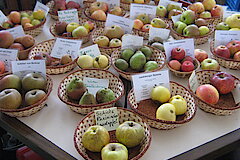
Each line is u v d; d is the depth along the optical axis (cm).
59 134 89
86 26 140
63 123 93
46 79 107
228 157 124
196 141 87
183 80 116
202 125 93
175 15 156
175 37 144
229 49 125
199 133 90
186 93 98
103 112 86
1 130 147
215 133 90
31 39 127
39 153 86
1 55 115
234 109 90
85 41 140
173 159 80
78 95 97
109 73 108
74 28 139
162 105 90
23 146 141
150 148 83
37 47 126
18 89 102
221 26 143
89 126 86
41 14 148
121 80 106
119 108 88
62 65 113
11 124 92
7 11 222
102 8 159
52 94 107
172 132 90
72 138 87
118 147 74
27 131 89
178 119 93
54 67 112
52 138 87
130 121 83
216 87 102
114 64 117
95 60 118
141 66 116
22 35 133
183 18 145
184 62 115
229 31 129
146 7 155
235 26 140
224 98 103
